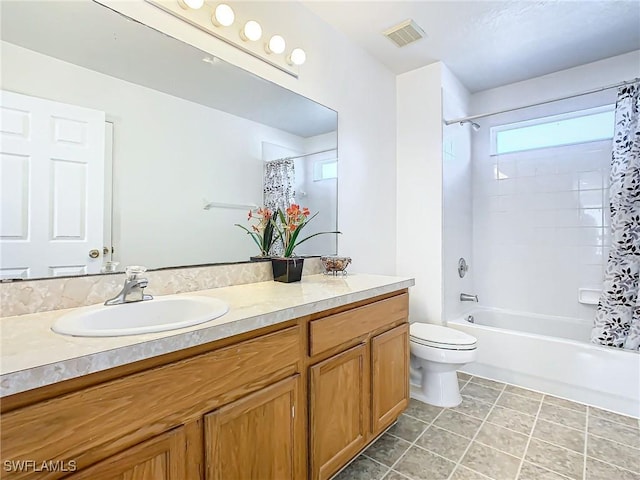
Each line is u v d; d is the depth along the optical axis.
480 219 3.28
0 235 1.03
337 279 1.90
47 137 1.13
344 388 1.44
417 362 2.55
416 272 2.77
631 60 2.55
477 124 3.16
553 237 2.91
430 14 2.09
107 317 1.08
